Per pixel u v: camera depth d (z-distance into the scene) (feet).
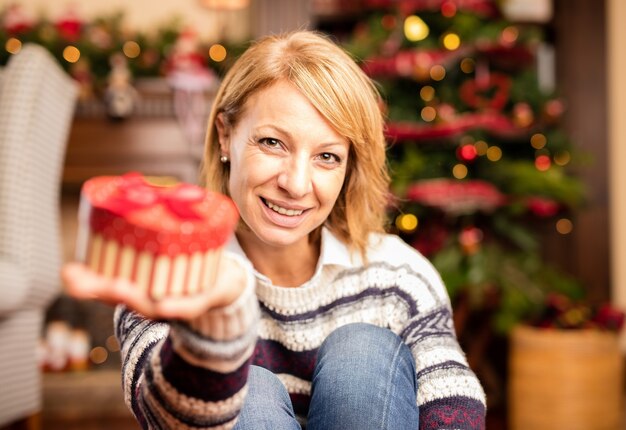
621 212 10.08
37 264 6.17
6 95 6.14
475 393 3.14
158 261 1.87
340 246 3.57
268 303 3.51
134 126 9.35
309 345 3.52
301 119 3.06
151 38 10.01
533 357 7.67
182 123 9.36
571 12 10.10
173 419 2.30
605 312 7.95
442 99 8.74
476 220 9.12
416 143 8.59
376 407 2.81
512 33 8.95
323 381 2.94
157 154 9.37
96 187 1.98
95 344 9.25
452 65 8.92
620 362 7.93
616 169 10.09
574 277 9.91
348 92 3.15
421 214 8.66
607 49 10.05
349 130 3.14
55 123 6.71
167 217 1.94
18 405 5.97
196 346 2.17
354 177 3.50
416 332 3.43
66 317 9.25
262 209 3.20
